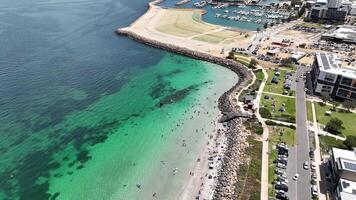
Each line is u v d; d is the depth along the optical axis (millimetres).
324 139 106312
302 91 140250
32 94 142625
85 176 96562
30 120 123875
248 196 83938
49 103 136125
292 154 99000
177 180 94562
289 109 125000
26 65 173750
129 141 112750
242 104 131250
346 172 81500
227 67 173750
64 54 192000
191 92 147250
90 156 105188
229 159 99562
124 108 133875
